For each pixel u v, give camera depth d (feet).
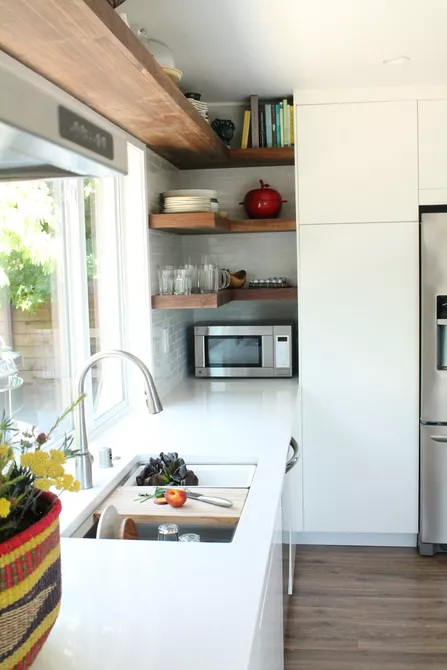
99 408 10.46
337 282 13.07
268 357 13.99
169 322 13.14
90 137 3.31
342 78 12.01
